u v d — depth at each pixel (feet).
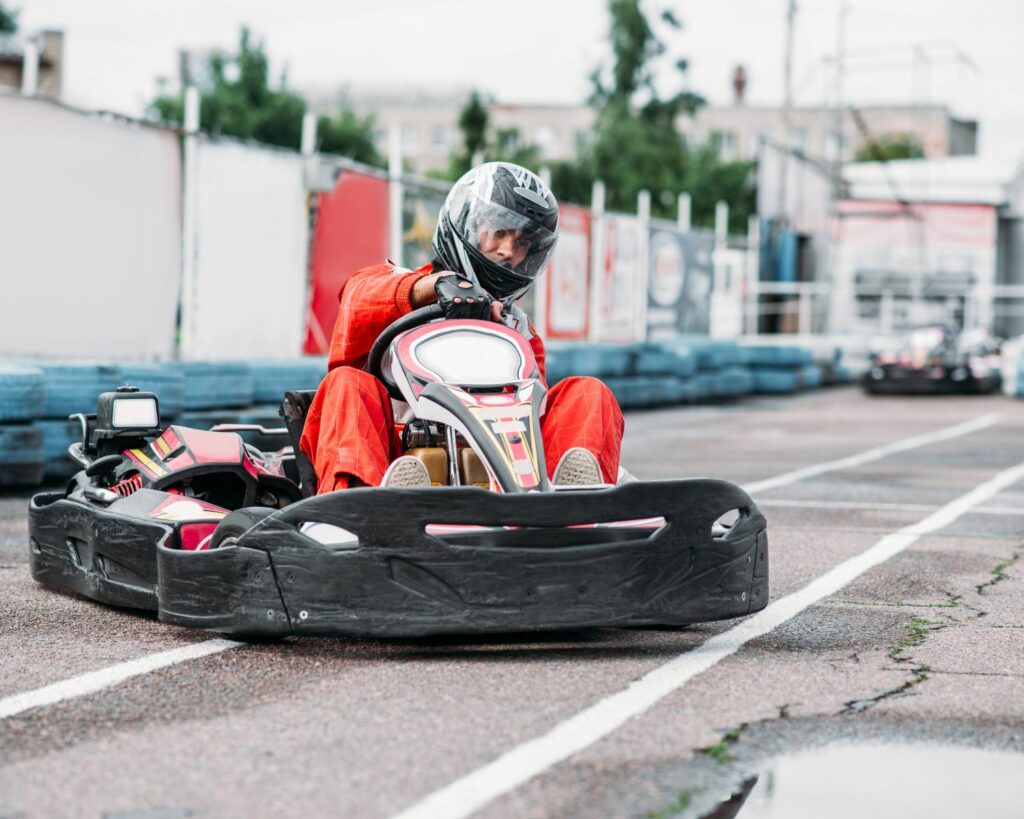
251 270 36.37
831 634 14.43
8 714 11.09
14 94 29.17
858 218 102.42
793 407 60.70
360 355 15.12
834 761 10.01
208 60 138.21
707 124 235.81
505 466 12.96
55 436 27.91
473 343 14.30
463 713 11.04
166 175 33.37
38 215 29.99
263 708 11.25
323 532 12.57
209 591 13.03
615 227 58.08
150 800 9.02
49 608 15.83
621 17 143.33
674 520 12.81
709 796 9.21
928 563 19.47
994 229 102.89
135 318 32.76
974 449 39.81
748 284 91.25
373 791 9.16
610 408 14.64
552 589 12.38
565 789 9.23
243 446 16.39
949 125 228.02
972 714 11.23
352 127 138.10
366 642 13.80
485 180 14.96
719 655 13.28
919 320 102.68
